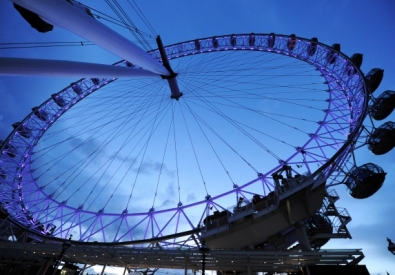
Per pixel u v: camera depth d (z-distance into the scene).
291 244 33.25
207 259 22.61
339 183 31.22
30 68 8.93
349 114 36.81
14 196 44.56
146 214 40.44
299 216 28.25
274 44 48.22
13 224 42.03
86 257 27.91
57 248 26.55
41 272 30.73
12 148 45.12
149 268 28.66
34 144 47.34
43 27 10.66
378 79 41.03
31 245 27.44
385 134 29.48
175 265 25.89
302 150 36.62
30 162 46.94
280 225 28.25
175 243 35.00
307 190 27.19
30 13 9.86
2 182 43.62
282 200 26.81
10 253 30.30
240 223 27.98
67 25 8.88
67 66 10.05
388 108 33.38
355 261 19.70
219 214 31.30
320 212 32.84
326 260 20.12
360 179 28.70
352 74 37.78
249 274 22.27
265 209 27.47
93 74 11.77
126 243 37.47
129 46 12.17
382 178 28.11
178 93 36.66
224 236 28.50
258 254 20.55
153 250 23.31
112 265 28.92
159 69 18.23
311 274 18.59
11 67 8.61
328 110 40.03
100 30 9.84
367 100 32.72
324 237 30.94
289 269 23.31
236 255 20.92
